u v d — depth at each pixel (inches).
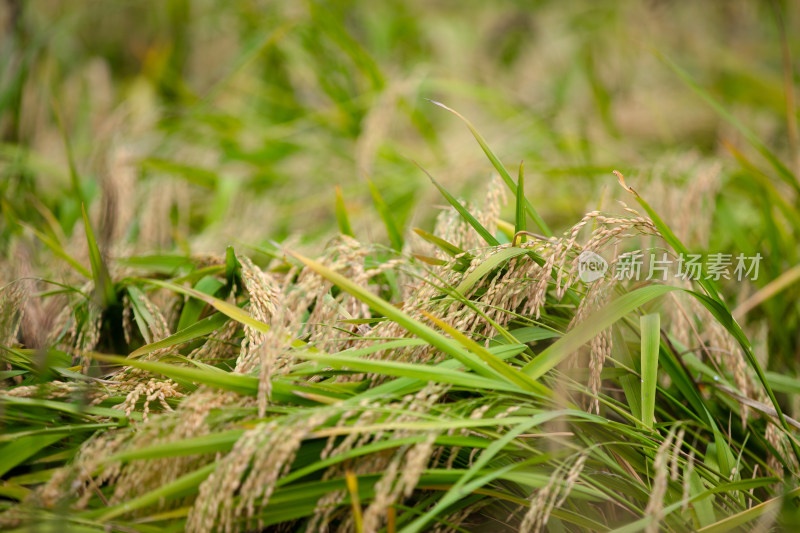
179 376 45.4
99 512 44.5
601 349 47.6
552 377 48.5
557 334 49.1
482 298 49.4
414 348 47.7
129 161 68.1
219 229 65.4
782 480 47.0
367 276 46.8
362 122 88.0
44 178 79.5
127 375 48.8
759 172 60.0
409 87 82.9
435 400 46.5
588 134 83.9
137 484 44.9
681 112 101.4
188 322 52.6
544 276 47.6
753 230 65.1
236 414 45.6
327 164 84.3
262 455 43.8
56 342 51.7
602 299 47.9
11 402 47.1
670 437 45.7
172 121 90.3
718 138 88.1
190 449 44.2
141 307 52.1
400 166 82.1
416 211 64.7
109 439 46.1
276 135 87.5
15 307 50.4
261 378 45.2
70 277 57.6
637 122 100.4
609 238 47.7
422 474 45.5
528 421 45.4
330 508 45.3
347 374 48.0
